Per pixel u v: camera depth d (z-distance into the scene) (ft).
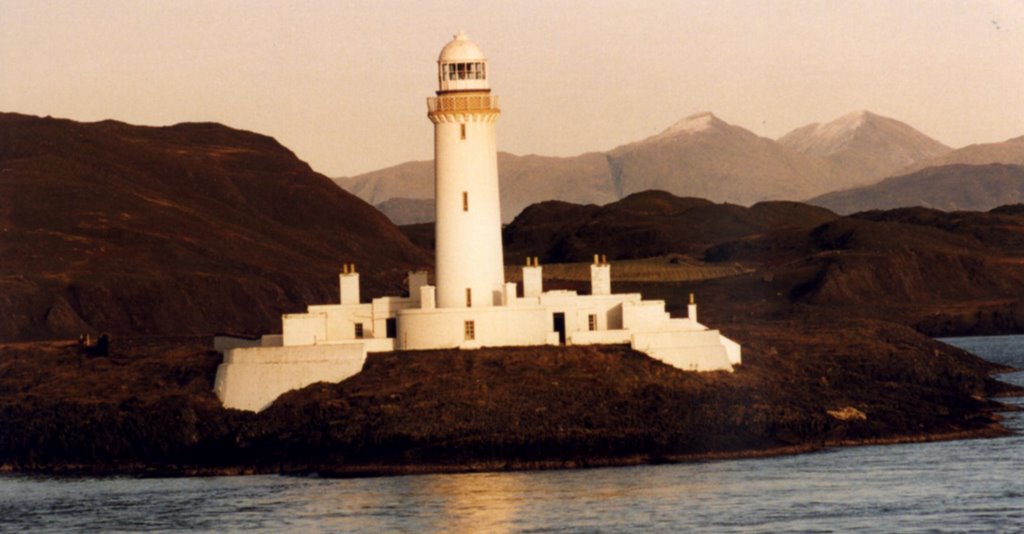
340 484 384.06
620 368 437.58
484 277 456.04
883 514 332.39
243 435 424.05
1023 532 314.35
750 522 327.47
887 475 376.27
